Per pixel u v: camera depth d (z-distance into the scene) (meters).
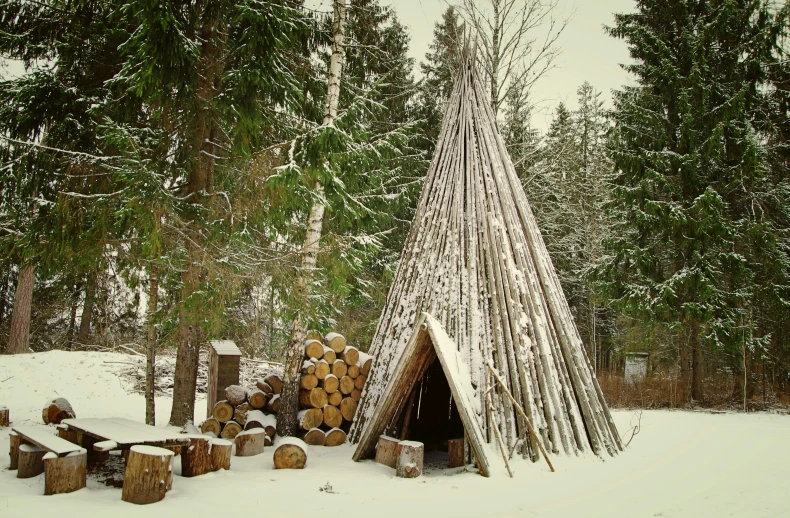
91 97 7.12
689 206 14.39
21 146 6.29
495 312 7.05
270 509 4.34
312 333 8.46
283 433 7.72
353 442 7.54
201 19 7.27
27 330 15.10
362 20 11.73
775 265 13.61
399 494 4.97
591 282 16.66
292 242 9.40
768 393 16.12
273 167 7.12
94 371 13.63
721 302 13.73
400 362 6.36
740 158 14.19
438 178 8.94
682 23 15.34
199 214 7.31
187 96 6.89
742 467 6.46
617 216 15.77
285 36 6.74
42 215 6.22
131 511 4.07
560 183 18.72
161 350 18.00
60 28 7.12
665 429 9.55
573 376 7.30
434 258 7.90
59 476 4.58
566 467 6.18
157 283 7.93
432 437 9.09
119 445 4.70
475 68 9.91
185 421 7.79
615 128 15.42
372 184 10.61
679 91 14.54
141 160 6.17
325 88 9.23
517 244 7.83
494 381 6.50
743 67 14.76
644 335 16.64
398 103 15.35
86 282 8.79
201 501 4.46
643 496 5.08
